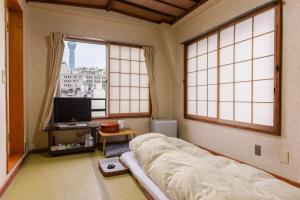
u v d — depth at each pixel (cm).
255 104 254
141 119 419
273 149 226
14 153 275
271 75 233
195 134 374
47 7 332
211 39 336
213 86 333
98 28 375
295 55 203
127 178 218
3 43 188
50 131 305
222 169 158
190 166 140
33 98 326
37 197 178
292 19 205
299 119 200
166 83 450
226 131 297
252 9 245
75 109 338
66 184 205
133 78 416
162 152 179
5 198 176
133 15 391
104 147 332
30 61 324
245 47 269
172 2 337
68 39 352
